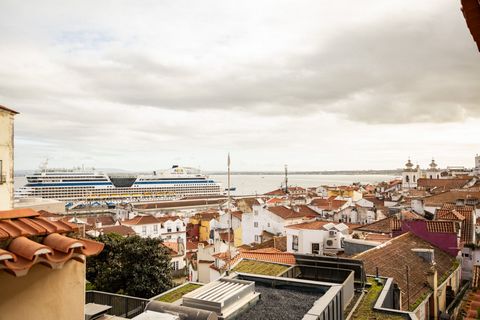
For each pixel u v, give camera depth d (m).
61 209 88.50
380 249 32.06
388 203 80.50
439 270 32.75
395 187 143.38
